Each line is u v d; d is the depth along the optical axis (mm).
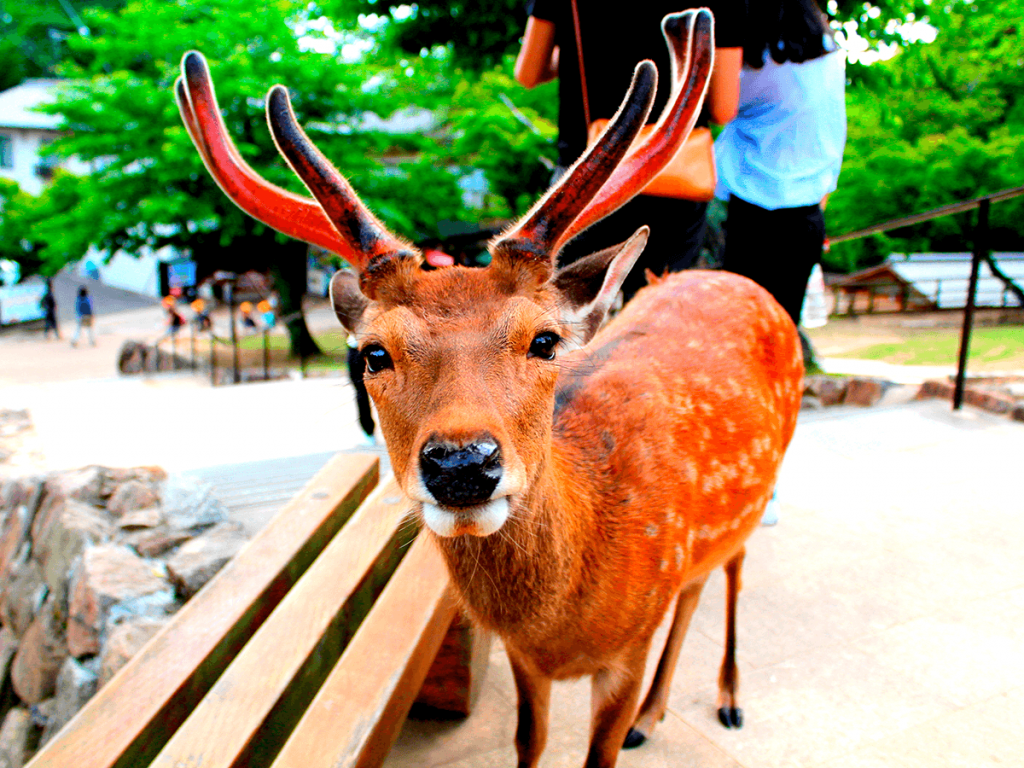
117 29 15914
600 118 3027
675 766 2207
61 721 3068
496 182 14078
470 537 1678
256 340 21125
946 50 10391
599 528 1780
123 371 17297
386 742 1819
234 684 1854
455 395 1439
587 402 2029
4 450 6125
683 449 2051
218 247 18969
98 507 3875
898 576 3113
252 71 14805
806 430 4820
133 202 15938
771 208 3336
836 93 3244
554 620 1750
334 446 5715
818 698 2447
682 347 2314
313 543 2623
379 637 2021
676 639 2361
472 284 1615
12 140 33656
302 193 14508
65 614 3488
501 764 2238
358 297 1863
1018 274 13969
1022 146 10055
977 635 2729
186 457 5711
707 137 2957
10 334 24719
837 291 15367
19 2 40969
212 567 3268
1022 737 2256
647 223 3088
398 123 22859
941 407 5191
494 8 7824
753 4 3053
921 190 10797
